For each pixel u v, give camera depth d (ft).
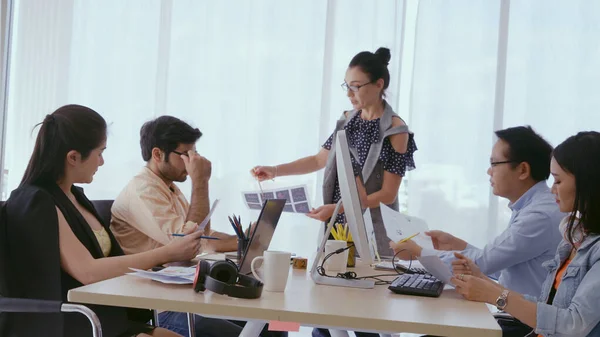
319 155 11.28
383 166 9.81
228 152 13.20
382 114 9.96
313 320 4.40
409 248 6.78
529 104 12.37
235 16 13.20
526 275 7.22
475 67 12.43
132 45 13.58
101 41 13.67
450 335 4.24
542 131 12.35
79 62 13.73
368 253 5.68
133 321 6.55
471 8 12.44
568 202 5.66
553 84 12.33
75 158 6.24
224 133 13.23
